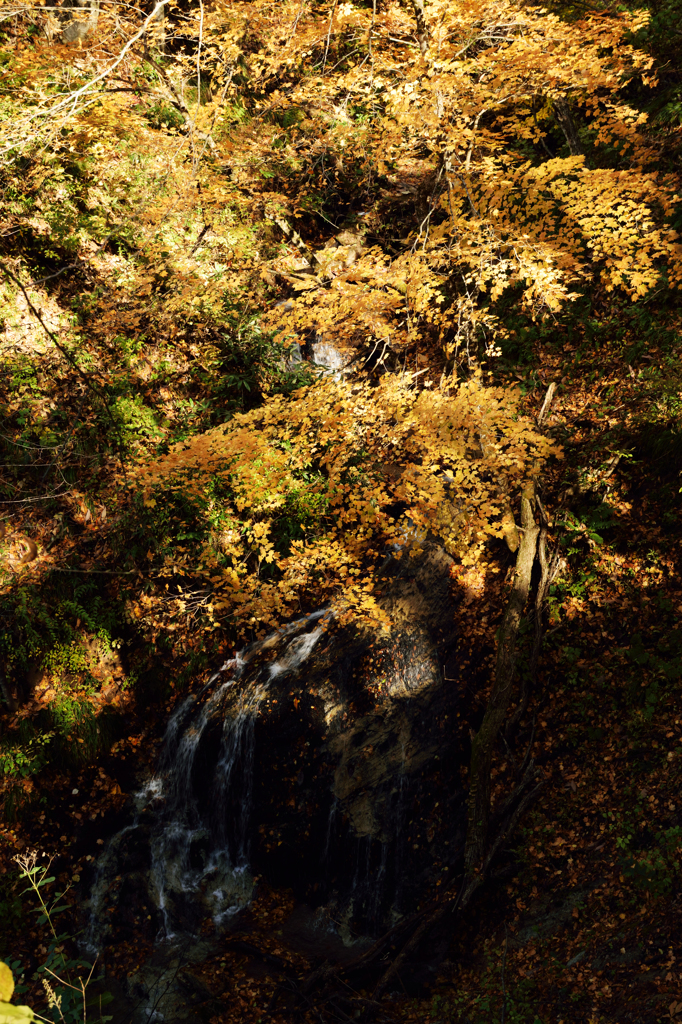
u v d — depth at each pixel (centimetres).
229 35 845
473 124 821
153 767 888
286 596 795
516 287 1114
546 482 912
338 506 939
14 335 993
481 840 696
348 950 725
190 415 1080
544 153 1266
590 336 1038
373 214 1277
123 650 935
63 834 813
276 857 815
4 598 886
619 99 1090
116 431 1009
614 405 954
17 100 930
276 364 1127
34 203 1040
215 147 950
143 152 969
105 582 954
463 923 692
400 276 741
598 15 763
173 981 713
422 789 764
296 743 807
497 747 771
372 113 903
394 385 759
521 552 824
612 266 741
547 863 677
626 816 666
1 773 814
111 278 1062
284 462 745
